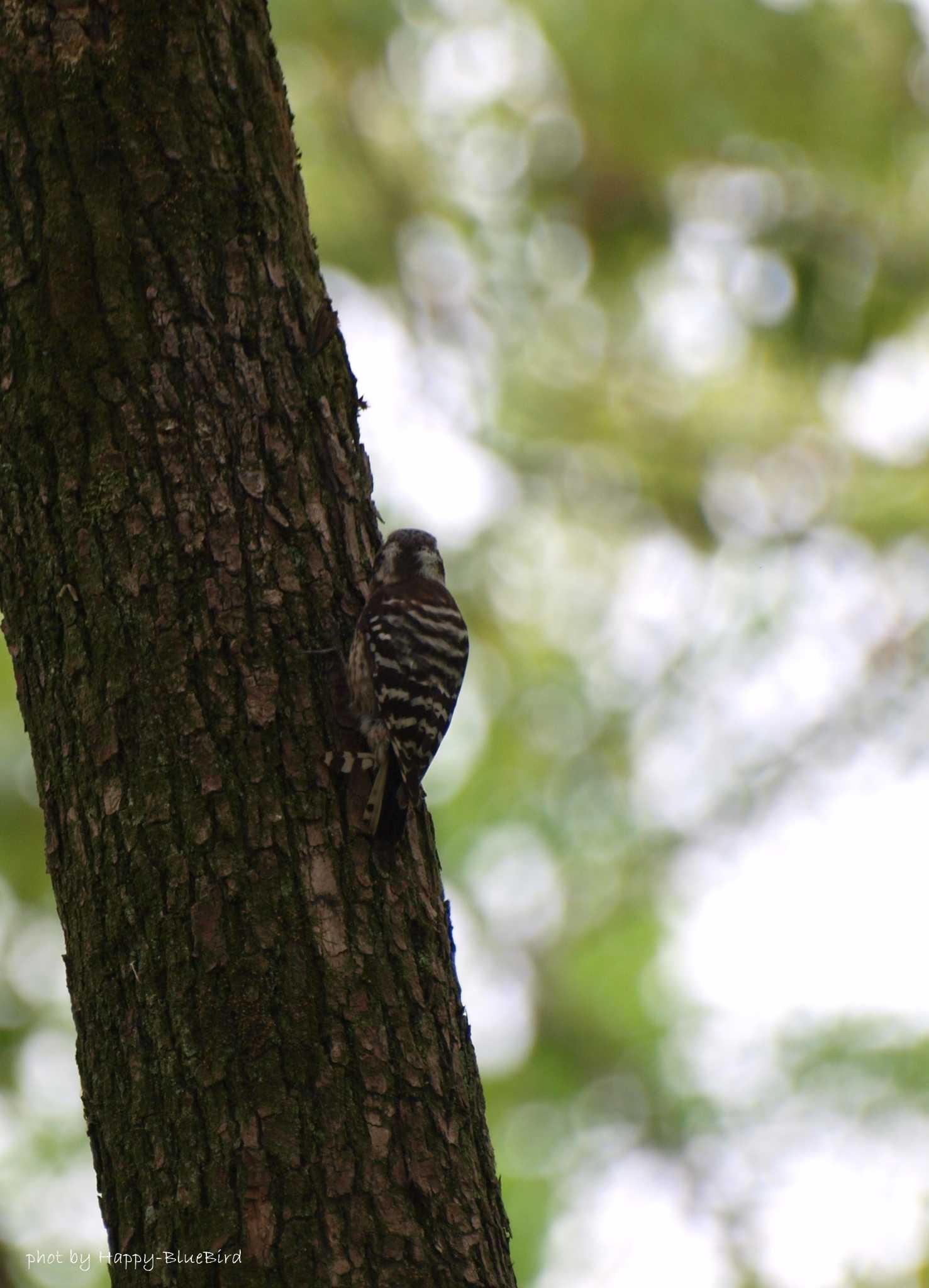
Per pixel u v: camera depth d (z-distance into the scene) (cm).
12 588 582
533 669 1745
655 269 1734
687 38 1592
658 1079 1644
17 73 613
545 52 1653
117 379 589
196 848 534
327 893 543
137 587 565
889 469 1820
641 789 1792
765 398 1812
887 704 1817
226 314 612
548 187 1697
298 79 1681
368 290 1739
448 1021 552
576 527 1806
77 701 557
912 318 1706
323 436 629
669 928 1755
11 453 589
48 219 603
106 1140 517
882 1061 1574
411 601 762
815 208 1709
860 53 1627
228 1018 513
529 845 1719
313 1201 493
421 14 1648
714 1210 1582
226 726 554
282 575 589
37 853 1366
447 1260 500
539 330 1791
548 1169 1598
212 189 621
